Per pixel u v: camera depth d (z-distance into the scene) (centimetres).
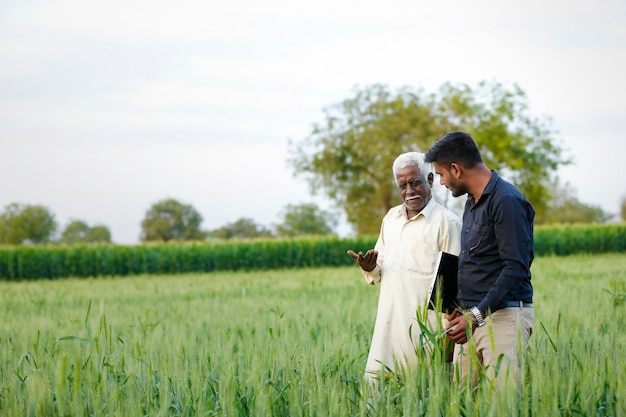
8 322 1088
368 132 5869
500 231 439
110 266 3447
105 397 452
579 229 3775
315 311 1009
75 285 2405
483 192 448
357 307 1046
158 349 640
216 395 464
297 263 3603
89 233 9306
